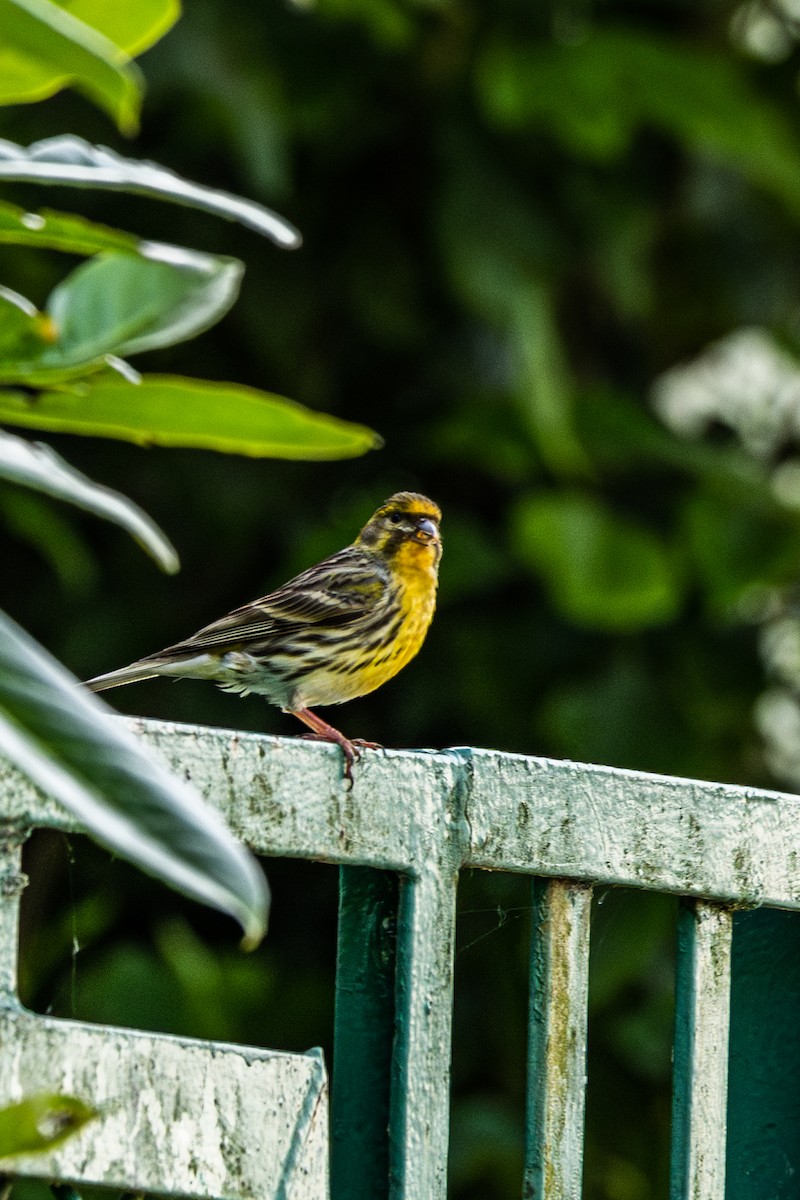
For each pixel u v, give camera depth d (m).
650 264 14.77
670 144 14.35
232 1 12.45
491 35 13.10
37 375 3.56
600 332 15.30
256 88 12.26
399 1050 4.51
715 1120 4.96
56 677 2.41
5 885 3.82
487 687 13.45
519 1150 12.20
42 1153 3.12
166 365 13.56
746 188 14.73
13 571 13.48
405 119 13.41
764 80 14.92
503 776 4.71
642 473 14.31
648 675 13.73
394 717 13.55
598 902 5.15
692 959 5.01
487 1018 12.55
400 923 4.55
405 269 13.54
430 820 4.58
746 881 5.05
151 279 3.75
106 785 2.32
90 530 13.48
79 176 3.32
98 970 11.36
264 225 3.47
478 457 13.28
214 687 13.41
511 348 12.91
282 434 3.79
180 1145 4.01
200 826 2.31
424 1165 4.49
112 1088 3.94
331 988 12.48
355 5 12.48
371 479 13.68
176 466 13.34
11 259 12.38
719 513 13.62
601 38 12.73
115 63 2.53
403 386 13.84
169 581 13.52
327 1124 4.25
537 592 13.64
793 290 15.23
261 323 13.34
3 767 3.79
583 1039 4.79
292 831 4.36
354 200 13.55
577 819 4.80
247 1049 4.14
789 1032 5.35
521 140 13.49
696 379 15.55
